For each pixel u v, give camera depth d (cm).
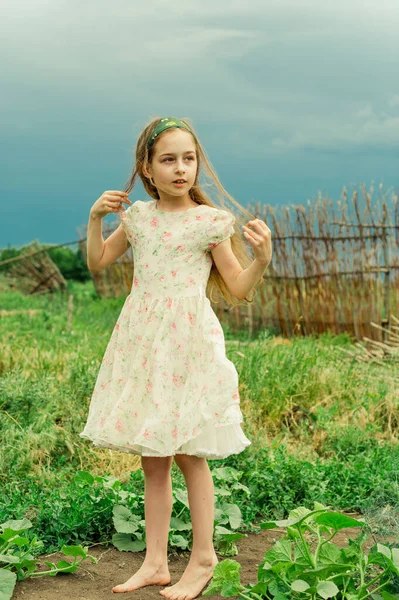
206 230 315
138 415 304
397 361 773
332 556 286
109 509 366
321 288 1055
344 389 636
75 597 295
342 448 521
